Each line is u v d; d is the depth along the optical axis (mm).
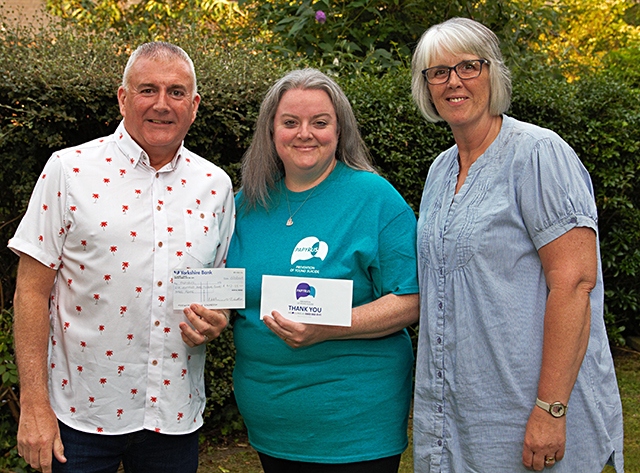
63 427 2154
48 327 2148
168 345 2193
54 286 2189
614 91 5062
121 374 2145
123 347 2137
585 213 1887
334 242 2186
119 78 3404
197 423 2332
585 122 4977
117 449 2197
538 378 1942
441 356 2076
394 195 2250
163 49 2186
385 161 4230
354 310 2152
